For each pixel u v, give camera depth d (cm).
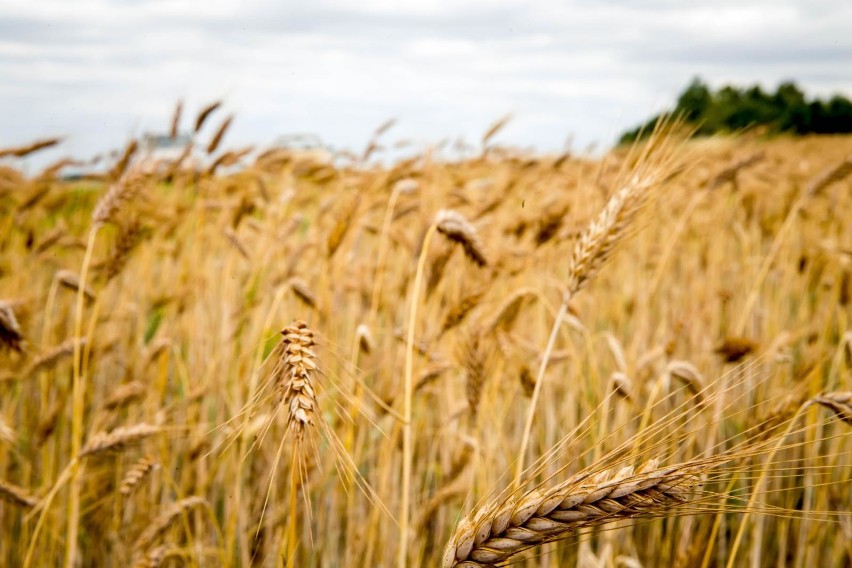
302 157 186
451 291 116
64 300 153
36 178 174
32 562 111
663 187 77
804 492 110
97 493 119
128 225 92
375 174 165
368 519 108
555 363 105
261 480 113
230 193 186
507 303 90
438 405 136
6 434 88
